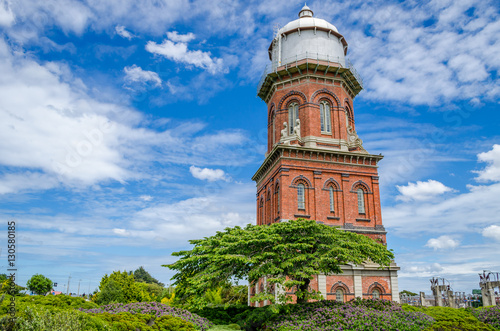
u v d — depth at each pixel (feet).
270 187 138.82
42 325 43.04
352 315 73.05
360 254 82.43
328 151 128.06
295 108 142.51
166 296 218.59
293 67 140.56
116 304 75.36
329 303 80.94
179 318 66.80
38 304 58.49
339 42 154.10
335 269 87.71
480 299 145.59
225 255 77.46
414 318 77.00
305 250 84.33
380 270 120.16
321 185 126.93
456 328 76.28
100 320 52.60
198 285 77.30
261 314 78.33
